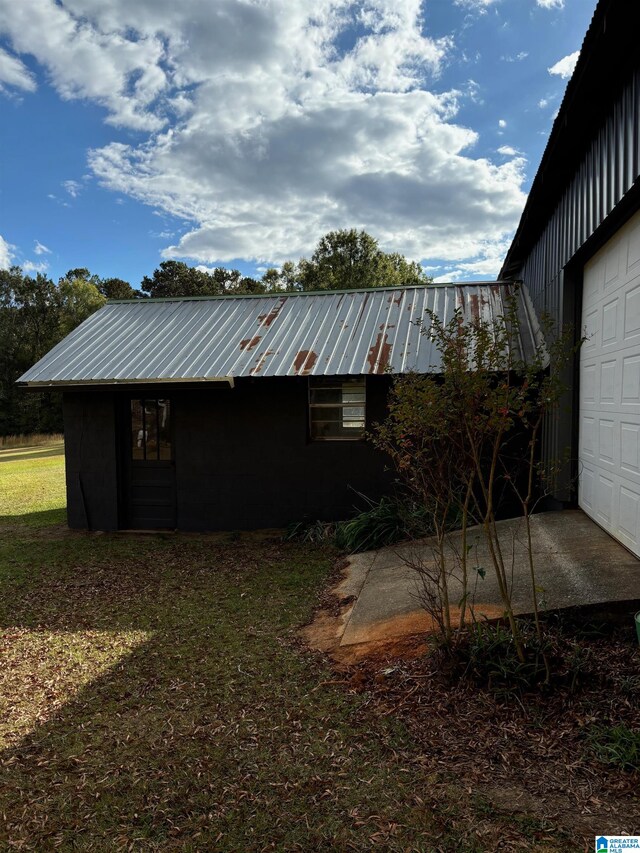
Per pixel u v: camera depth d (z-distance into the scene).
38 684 3.83
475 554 5.37
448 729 2.94
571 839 2.13
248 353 8.73
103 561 7.33
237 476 8.74
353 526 7.43
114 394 9.06
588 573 4.52
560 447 6.79
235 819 2.36
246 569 6.73
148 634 4.70
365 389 8.34
